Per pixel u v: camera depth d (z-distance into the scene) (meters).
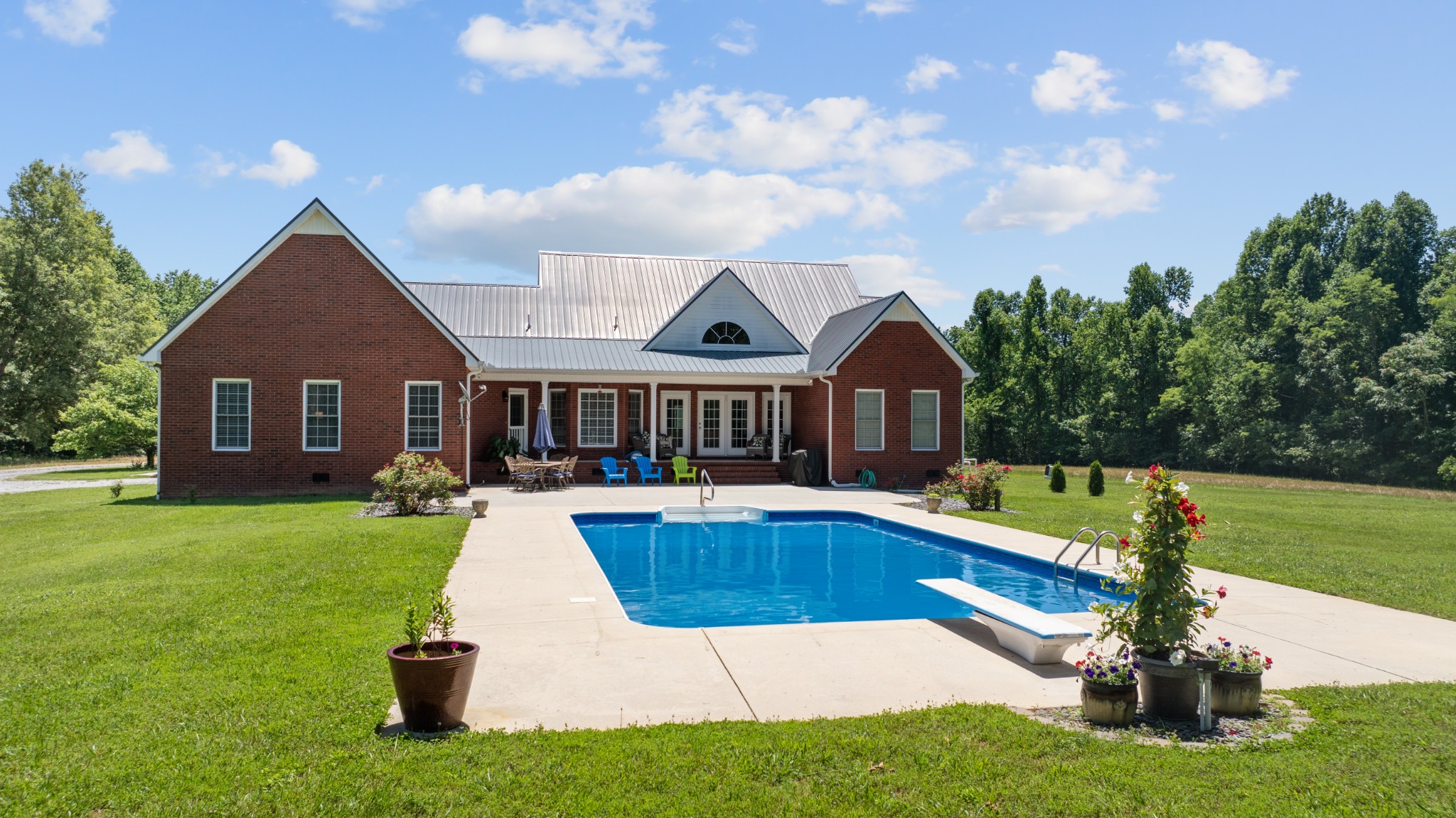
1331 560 13.03
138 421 34.84
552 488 24.72
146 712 5.90
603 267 33.47
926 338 27.31
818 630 8.52
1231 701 6.04
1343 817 4.42
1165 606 6.03
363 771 4.93
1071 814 4.47
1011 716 5.88
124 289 52.94
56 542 14.69
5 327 45.53
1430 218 52.31
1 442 50.66
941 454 27.42
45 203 47.34
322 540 13.55
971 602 8.38
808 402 28.75
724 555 15.38
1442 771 5.02
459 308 30.44
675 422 29.83
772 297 33.72
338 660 7.14
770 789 4.73
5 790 4.67
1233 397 49.81
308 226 22.36
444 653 5.94
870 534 17.95
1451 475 39.66
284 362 22.20
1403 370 43.09
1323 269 55.62
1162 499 6.17
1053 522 17.83
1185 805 4.54
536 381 28.56
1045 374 57.72
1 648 7.50
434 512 18.03
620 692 6.48
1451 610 9.43
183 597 9.52
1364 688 6.63
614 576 13.40
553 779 4.83
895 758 5.16
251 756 5.15
